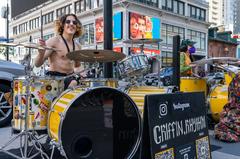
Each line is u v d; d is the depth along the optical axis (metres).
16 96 3.61
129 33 28.84
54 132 3.18
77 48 4.29
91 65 4.68
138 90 4.67
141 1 30.25
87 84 3.63
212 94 5.77
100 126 3.36
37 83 3.44
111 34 4.73
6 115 5.79
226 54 42.03
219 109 5.62
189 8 36.47
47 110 3.53
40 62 3.95
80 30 4.38
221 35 42.50
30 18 47.66
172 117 3.00
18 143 4.50
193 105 3.30
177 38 5.04
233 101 5.02
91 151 3.30
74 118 3.16
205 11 38.78
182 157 3.03
